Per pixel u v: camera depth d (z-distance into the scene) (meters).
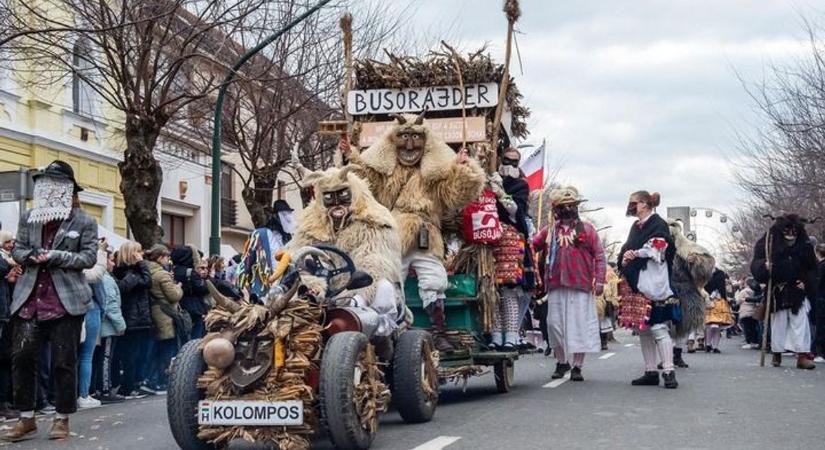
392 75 10.79
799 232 14.31
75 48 19.53
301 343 6.68
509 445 7.18
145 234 17.69
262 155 24.50
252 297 6.95
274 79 18.89
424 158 9.62
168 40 18.12
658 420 8.38
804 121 22.98
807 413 8.80
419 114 10.00
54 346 8.48
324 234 8.32
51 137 22.75
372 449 7.08
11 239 10.21
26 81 20.19
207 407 6.61
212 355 6.52
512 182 10.92
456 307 9.94
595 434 7.65
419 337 8.34
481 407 9.41
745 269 52.41
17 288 8.51
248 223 35.41
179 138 25.06
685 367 14.22
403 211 9.55
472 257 10.12
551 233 11.75
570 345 11.61
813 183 23.28
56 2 19.02
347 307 7.40
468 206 10.03
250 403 6.57
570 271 11.51
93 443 8.10
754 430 7.81
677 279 14.12
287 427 6.61
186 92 19.53
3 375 10.30
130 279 11.91
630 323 11.01
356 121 10.90
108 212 25.52
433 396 8.55
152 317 12.52
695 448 7.01
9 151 21.47
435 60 10.80
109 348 11.77
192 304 13.52
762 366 14.26
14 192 12.08
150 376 12.64
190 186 30.75
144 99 17.81
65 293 8.43
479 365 10.22
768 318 14.28
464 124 10.48
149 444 7.90
